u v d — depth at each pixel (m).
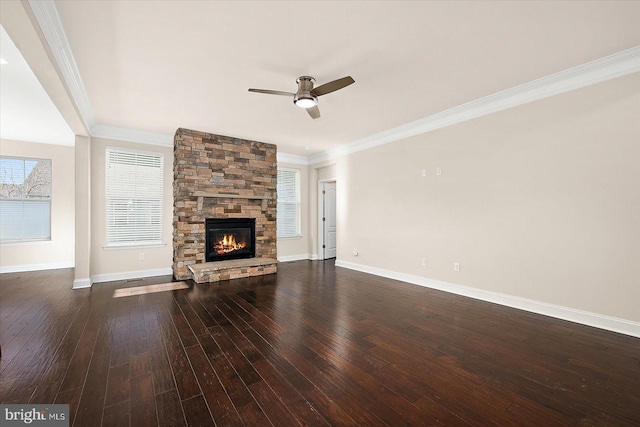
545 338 2.65
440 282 4.31
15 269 5.65
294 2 1.98
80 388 1.87
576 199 3.03
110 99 3.59
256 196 5.56
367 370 2.11
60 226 6.07
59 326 2.88
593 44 2.50
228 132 5.06
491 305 3.59
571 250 3.06
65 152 6.12
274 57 2.67
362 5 2.01
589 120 2.93
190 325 2.93
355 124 4.67
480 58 2.72
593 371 2.10
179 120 4.41
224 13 2.08
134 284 4.57
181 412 1.65
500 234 3.63
